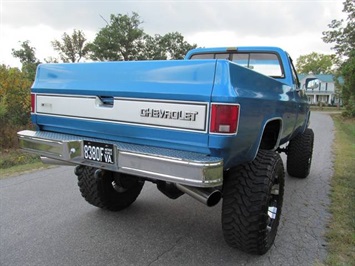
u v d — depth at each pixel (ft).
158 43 171.53
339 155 27.55
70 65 10.39
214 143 7.74
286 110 12.41
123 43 161.58
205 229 12.30
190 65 8.07
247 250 9.80
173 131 8.31
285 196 16.20
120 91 9.11
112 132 9.57
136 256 10.31
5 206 14.53
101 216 13.42
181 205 14.74
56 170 21.49
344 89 90.38
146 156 8.17
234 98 7.64
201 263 9.94
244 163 9.49
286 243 11.22
